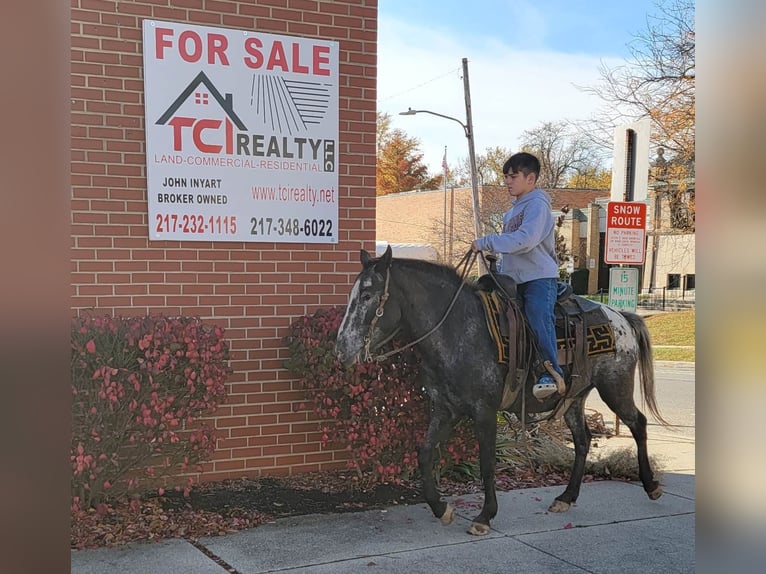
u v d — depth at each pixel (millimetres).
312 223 6285
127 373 4719
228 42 5930
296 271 6242
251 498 5613
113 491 5004
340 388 5605
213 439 5359
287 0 6137
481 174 54844
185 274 5844
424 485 5199
